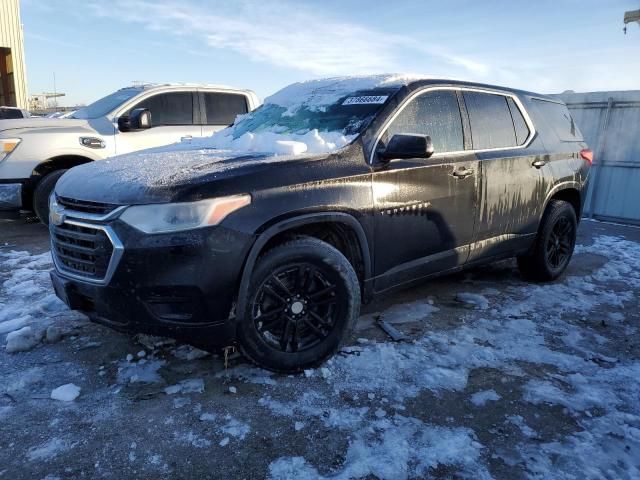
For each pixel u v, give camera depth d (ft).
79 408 8.79
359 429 8.34
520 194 14.47
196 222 8.48
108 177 9.62
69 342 11.15
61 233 9.47
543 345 11.68
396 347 11.22
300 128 12.25
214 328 8.96
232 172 9.11
